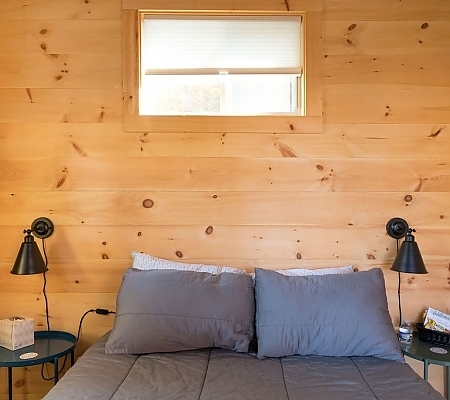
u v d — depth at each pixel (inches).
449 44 96.1
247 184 96.3
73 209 96.3
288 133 95.9
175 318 79.1
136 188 96.3
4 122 95.5
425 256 97.2
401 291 97.3
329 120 96.1
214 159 96.1
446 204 97.0
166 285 81.9
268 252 96.8
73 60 95.3
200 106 99.3
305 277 84.1
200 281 83.0
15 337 86.5
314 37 95.0
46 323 97.2
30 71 95.5
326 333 77.8
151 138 95.9
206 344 79.9
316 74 95.3
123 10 94.7
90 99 95.6
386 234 97.0
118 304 83.0
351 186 96.6
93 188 96.3
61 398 63.2
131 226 96.6
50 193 96.2
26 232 90.7
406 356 93.8
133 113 95.2
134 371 71.7
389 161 96.6
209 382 68.4
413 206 96.9
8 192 96.0
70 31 95.2
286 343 77.9
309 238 96.7
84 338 97.3
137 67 95.1
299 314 78.9
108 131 95.8
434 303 97.3
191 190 96.3
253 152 96.1
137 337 77.9
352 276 83.9
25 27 95.1
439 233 97.1
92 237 96.6
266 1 94.9
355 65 95.9
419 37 96.0
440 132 96.7
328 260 97.0
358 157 96.5
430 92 96.3
